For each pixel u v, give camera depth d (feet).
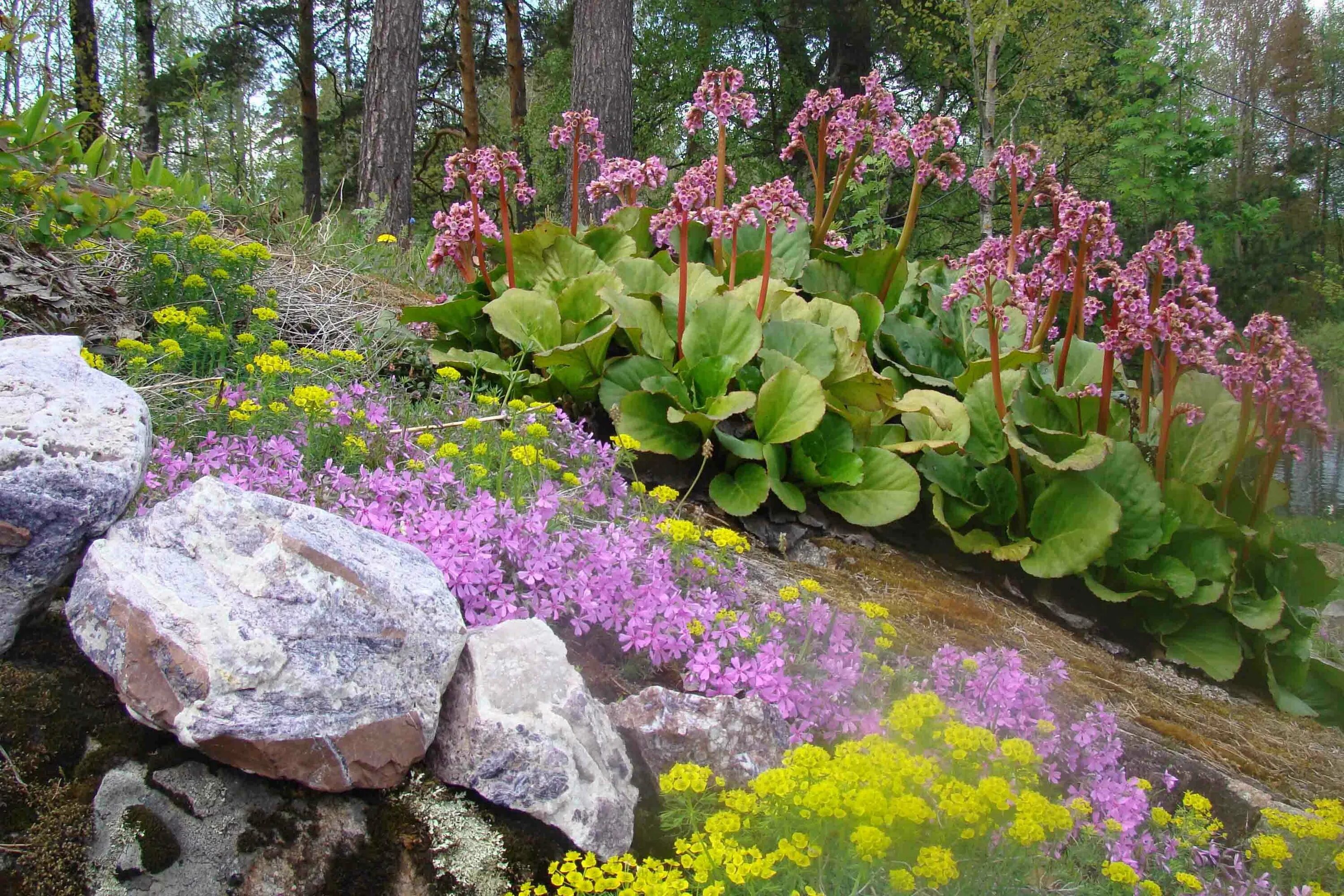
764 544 11.44
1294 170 77.71
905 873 4.88
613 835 5.66
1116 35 59.57
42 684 5.38
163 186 15.88
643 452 11.69
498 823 5.54
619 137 32.65
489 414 10.15
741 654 7.20
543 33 69.46
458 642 5.68
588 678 7.11
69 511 5.32
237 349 9.89
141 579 5.18
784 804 5.41
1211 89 58.44
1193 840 7.11
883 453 12.07
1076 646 11.53
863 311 14.12
